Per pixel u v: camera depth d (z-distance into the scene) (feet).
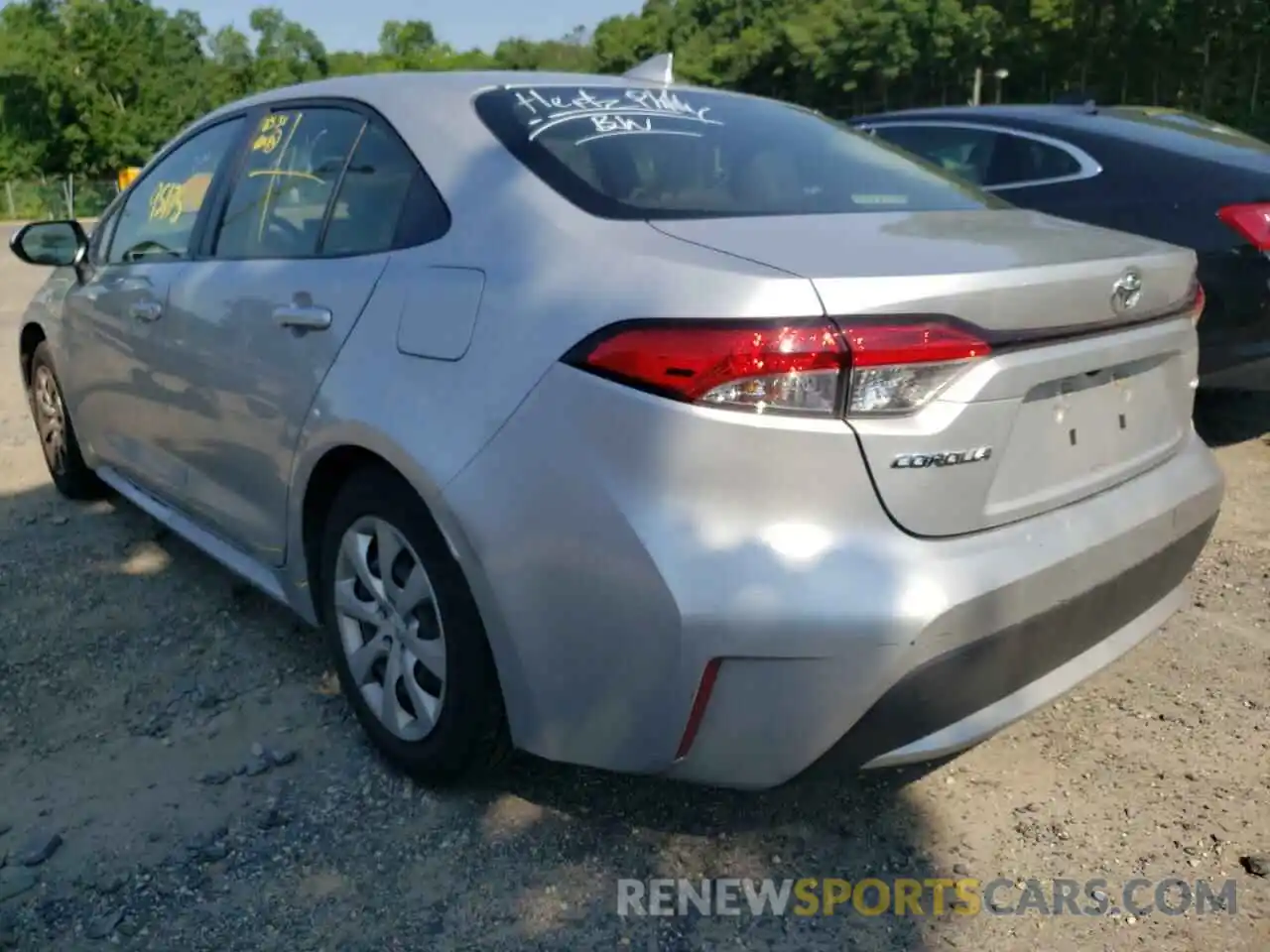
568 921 7.84
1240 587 12.85
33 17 210.38
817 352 6.72
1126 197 17.33
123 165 200.44
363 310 8.97
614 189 8.43
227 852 8.53
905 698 7.02
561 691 7.61
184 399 11.47
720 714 7.04
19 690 10.92
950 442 7.02
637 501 7.02
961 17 148.66
